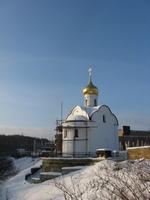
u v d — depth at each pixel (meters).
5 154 116.50
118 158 39.59
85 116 53.03
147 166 11.27
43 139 161.75
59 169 43.12
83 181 27.02
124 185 10.12
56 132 55.88
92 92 57.47
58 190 28.23
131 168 12.29
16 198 31.39
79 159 41.81
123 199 8.53
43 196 28.61
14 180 48.50
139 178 9.62
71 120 52.25
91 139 51.81
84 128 52.16
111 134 54.28
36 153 109.25
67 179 30.97
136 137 72.81
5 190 37.25
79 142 51.78
